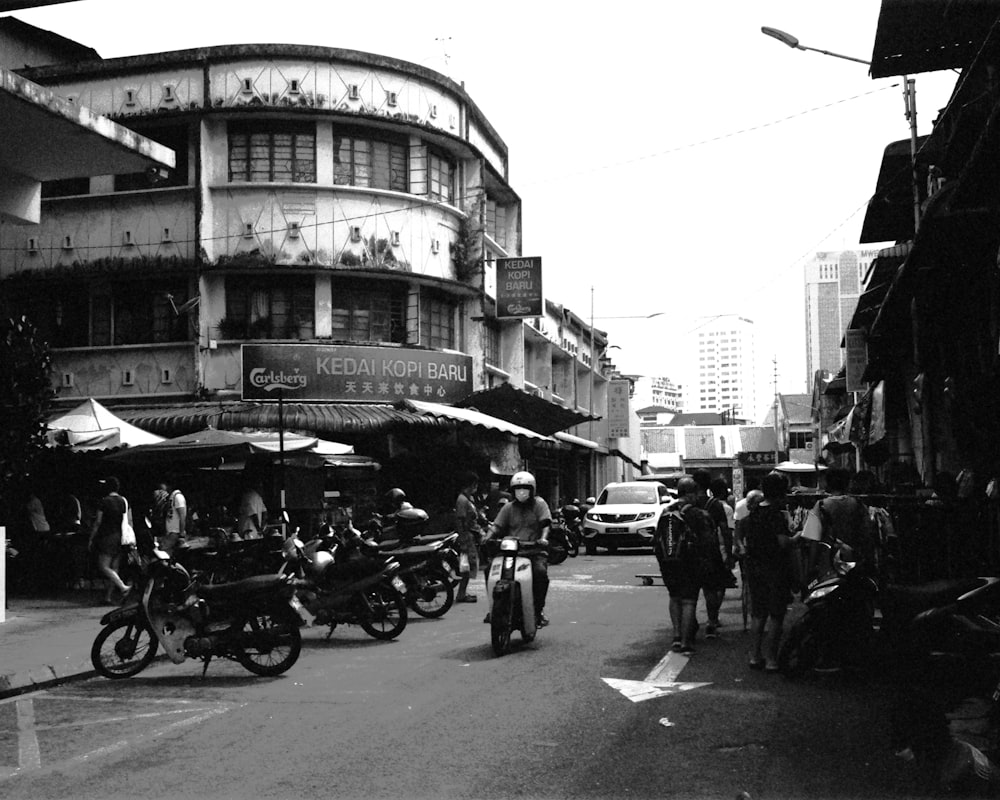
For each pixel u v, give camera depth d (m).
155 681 9.34
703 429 90.44
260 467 19.94
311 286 24.50
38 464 17.45
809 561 8.93
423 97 25.84
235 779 5.70
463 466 26.64
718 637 11.14
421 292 26.27
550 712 7.29
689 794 5.26
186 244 24.08
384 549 13.84
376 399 24.09
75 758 6.34
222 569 10.76
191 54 24.14
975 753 5.41
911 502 12.33
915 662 6.28
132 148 14.23
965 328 15.24
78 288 24.91
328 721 7.19
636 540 26.70
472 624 12.95
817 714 7.10
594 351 52.84
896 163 18.73
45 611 14.45
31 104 12.38
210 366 24.00
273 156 24.44
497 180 31.05
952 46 15.01
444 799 5.23
